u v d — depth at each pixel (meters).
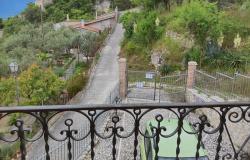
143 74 16.56
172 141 6.85
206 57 16.70
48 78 15.48
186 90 14.47
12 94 15.41
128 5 51.53
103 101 16.64
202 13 16.94
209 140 10.49
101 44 31.45
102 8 52.28
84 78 19.66
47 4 52.44
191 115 12.06
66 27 36.19
